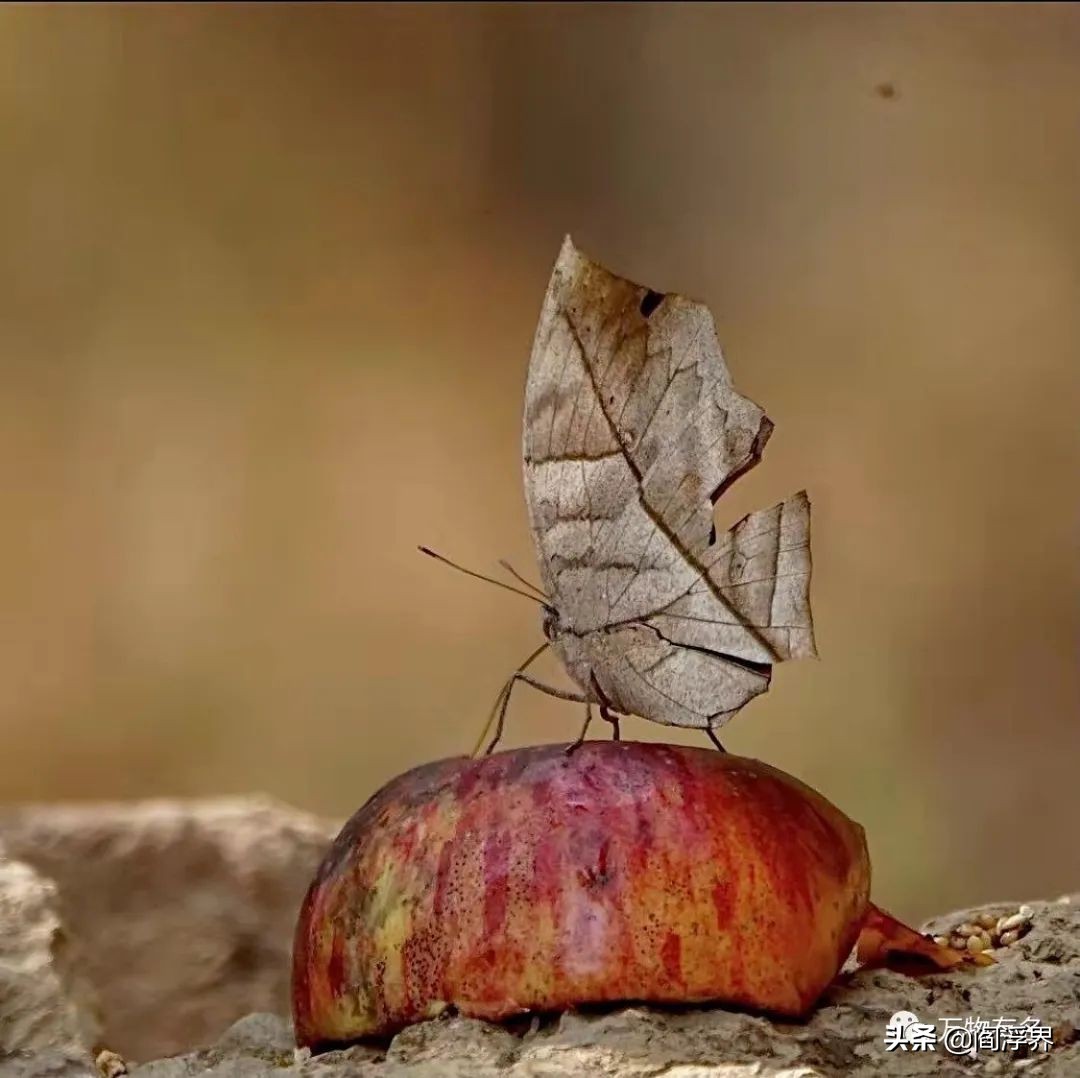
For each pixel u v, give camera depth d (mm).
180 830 1046
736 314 2283
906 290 2264
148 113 2301
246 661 2182
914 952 859
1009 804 2006
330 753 2152
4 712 2104
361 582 2229
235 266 2299
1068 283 2244
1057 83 2287
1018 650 2094
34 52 2258
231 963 1015
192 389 2256
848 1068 825
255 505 2236
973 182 2287
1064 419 2193
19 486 2174
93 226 2264
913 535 2148
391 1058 818
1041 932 878
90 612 2162
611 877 821
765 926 823
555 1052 813
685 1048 815
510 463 2281
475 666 2197
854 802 2004
